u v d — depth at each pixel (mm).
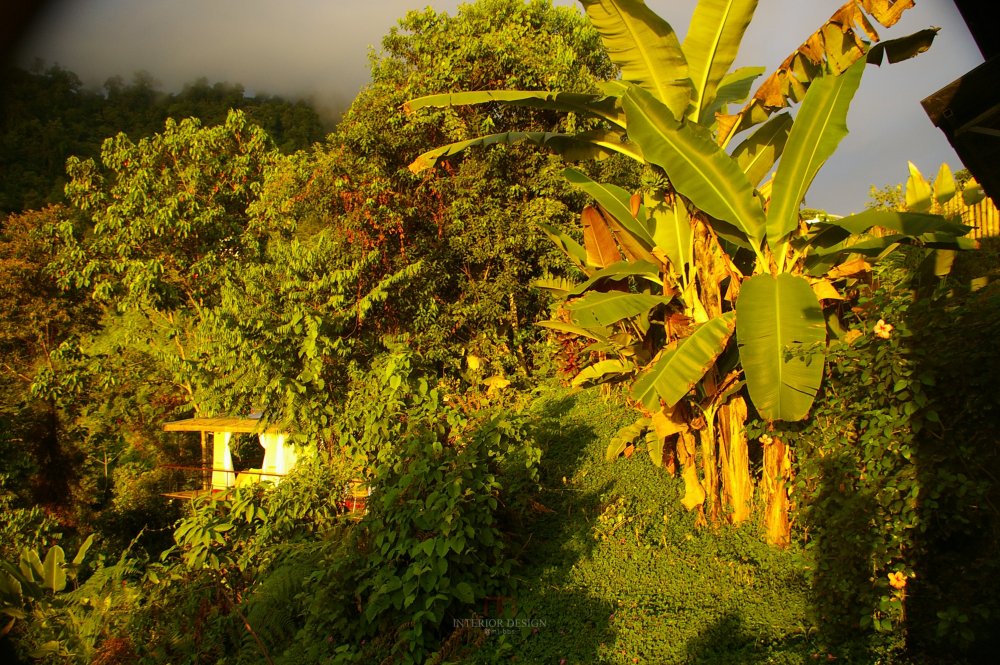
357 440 8422
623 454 8242
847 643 4020
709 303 6027
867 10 4969
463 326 15234
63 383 17891
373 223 13297
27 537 10117
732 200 5527
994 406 3531
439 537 5141
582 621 4918
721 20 5734
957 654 3637
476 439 6098
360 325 11578
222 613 6398
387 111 15070
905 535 3959
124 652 5824
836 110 5184
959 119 4242
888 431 3994
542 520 6812
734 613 4613
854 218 5191
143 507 15000
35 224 21484
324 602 5324
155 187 19188
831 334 5594
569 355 11641
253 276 10547
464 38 15594
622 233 6742
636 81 5957
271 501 7820
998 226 7176
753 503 5777
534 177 15070
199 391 14430
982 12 3996
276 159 20828
